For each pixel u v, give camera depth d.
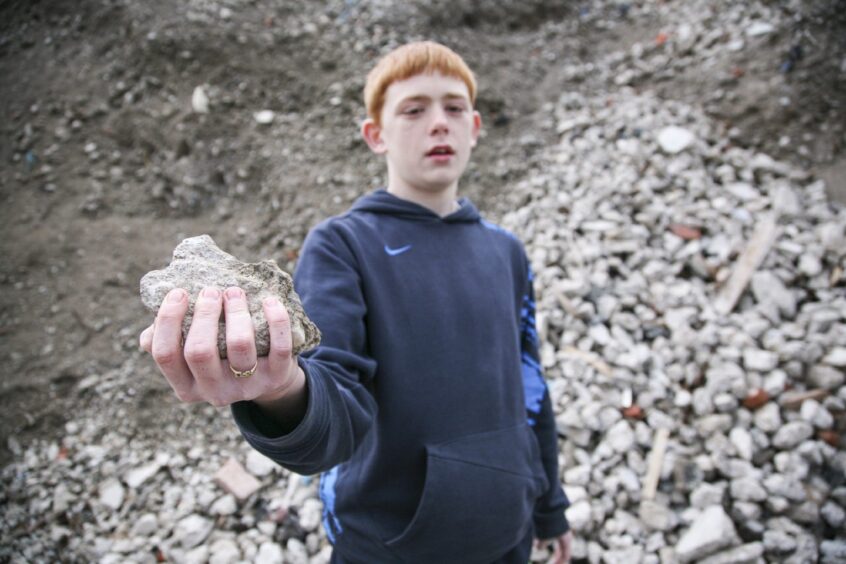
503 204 3.24
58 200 2.95
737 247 2.82
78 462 2.26
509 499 1.24
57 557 1.99
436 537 1.18
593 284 2.74
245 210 3.05
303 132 3.29
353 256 1.18
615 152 3.36
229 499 2.13
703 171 3.21
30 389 2.44
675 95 3.63
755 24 3.68
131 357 2.55
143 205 3.02
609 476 2.15
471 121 1.42
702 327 2.58
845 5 3.49
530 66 3.96
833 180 3.14
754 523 2.00
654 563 1.93
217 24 3.47
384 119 1.38
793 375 2.36
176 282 0.75
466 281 1.27
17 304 2.63
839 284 2.71
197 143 3.15
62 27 3.46
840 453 2.19
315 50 3.56
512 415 1.30
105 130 3.17
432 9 3.92
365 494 1.21
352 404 0.93
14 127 3.13
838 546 1.96
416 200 1.36
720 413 2.27
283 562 1.96
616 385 2.39
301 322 0.78
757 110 3.40
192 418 2.42
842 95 3.33
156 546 2.00
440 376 1.18
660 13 4.20
